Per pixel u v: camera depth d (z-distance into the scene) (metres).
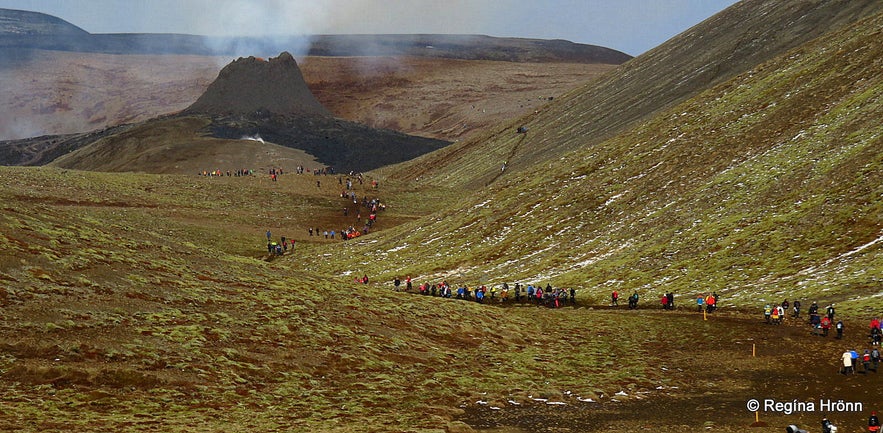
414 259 104.62
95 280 46.59
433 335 50.94
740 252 75.50
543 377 42.66
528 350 50.03
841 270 64.31
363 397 36.34
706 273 73.50
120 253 53.81
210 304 48.00
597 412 35.44
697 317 59.53
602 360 47.38
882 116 89.38
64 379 33.84
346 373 40.56
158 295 47.22
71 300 42.53
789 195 83.69
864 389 38.69
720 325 55.78
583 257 89.88
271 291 54.16
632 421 33.75
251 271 60.31
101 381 34.31
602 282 78.81
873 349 43.44
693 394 39.00
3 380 32.94
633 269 80.19
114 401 32.41
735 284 68.81
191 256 60.31
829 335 50.19
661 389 40.06
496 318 58.84
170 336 40.59
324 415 33.00
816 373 42.16
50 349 35.94
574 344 52.53
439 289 80.06
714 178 98.19
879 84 98.12
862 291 58.22
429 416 33.22
